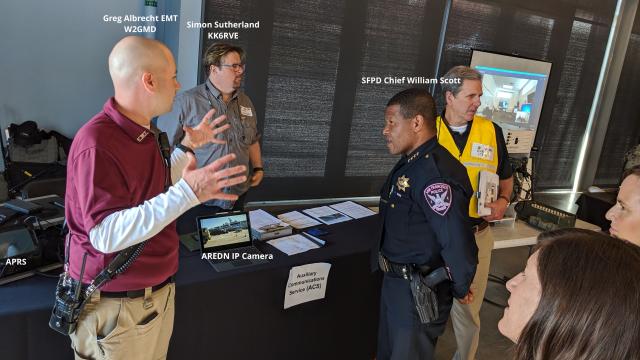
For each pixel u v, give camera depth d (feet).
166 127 8.50
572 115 20.75
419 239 5.78
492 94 17.33
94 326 4.33
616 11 20.12
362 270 7.31
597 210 12.18
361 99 15.61
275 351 6.75
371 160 16.44
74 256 4.26
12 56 12.55
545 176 21.13
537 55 18.81
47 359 4.86
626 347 1.74
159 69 4.15
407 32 15.75
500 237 9.21
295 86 14.39
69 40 13.08
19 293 4.88
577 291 1.82
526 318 2.12
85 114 13.82
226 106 8.45
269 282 6.29
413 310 5.93
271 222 7.50
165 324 4.97
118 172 4.02
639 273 1.82
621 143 22.39
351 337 7.63
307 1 13.82
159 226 3.82
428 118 5.71
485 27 17.20
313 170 15.52
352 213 8.75
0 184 11.46
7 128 12.30
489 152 7.65
